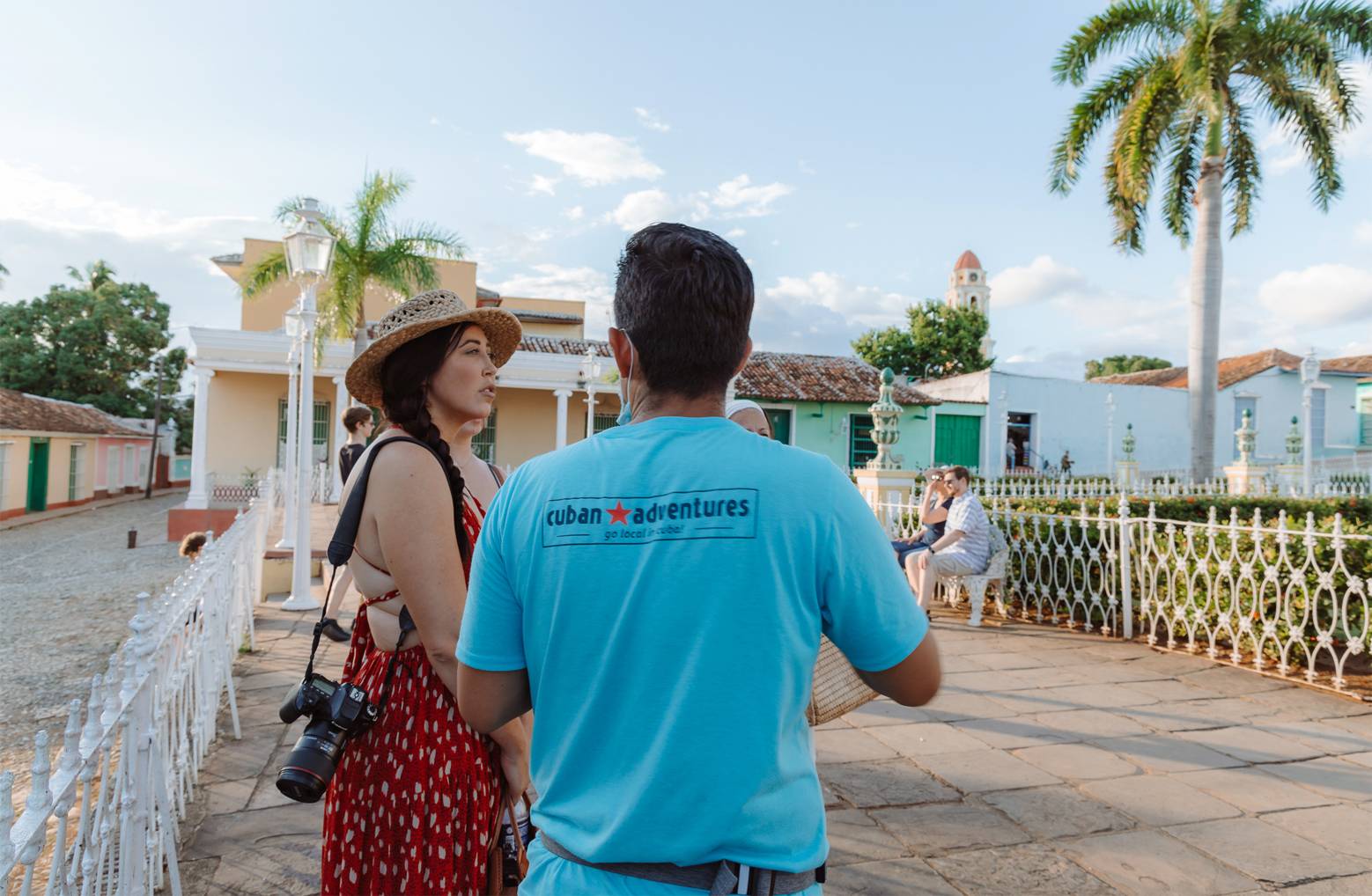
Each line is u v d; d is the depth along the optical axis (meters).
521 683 1.27
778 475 1.15
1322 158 14.99
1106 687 5.45
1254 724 4.72
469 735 1.79
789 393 23.52
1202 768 4.09
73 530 23.41
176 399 45.34
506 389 24.14
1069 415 26.78
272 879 3.06
